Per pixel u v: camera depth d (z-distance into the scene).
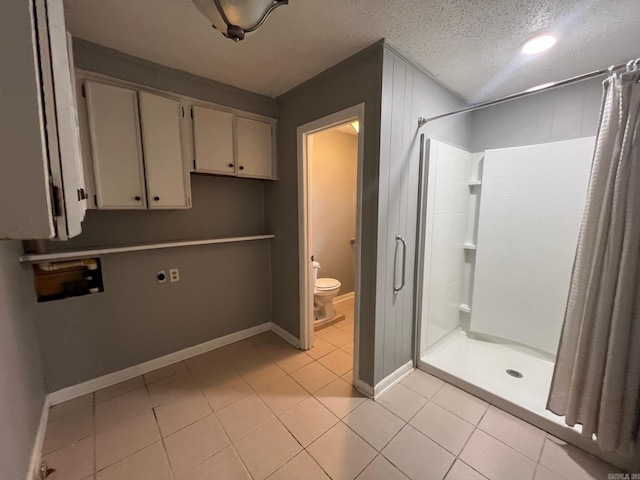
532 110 2.26
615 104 1.27
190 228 2.32
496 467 1.38
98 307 1.92
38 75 0.67
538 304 2.23
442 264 2.33
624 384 1.27
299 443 1.52
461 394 1.92
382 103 1.62
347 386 2.01
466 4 1.27
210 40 1.59
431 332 2.30
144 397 1.88
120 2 1.28
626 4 1.24
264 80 2.09
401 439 1.54
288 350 2.52
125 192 1.77
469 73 1.93
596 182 1.35
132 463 1.40
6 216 0.69
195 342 2.42
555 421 1.56
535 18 1.36
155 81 1.87
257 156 2.40
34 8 0.65
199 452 1.47
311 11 1.32
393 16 1.36
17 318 1.37
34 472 1.28
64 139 0.75
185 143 2.00
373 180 1.73
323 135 3.48
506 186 2.32
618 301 1.26
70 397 1.84
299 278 2.46
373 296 1.81
